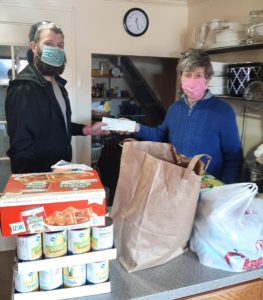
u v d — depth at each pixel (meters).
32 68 1.56
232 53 2.25
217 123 1.57
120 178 0.99
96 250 0.79
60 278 0.79
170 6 2.66
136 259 0.89
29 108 1.47
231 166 1.59
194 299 0.88
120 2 2.51
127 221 0.92
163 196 0.87
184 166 1.01
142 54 2.66
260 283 0.96
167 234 0.90
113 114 4.22
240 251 0.91
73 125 1.96
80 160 2.71
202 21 2.52
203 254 0.94
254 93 1.82
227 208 0.89
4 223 0.71
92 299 0.80
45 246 0.75
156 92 4.16
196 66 1.54
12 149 1.50
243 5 2.08
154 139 1.88
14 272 0.77
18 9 2.29
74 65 2.50
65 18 2.41
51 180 0.84
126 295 0.81
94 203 0.76
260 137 2.04
